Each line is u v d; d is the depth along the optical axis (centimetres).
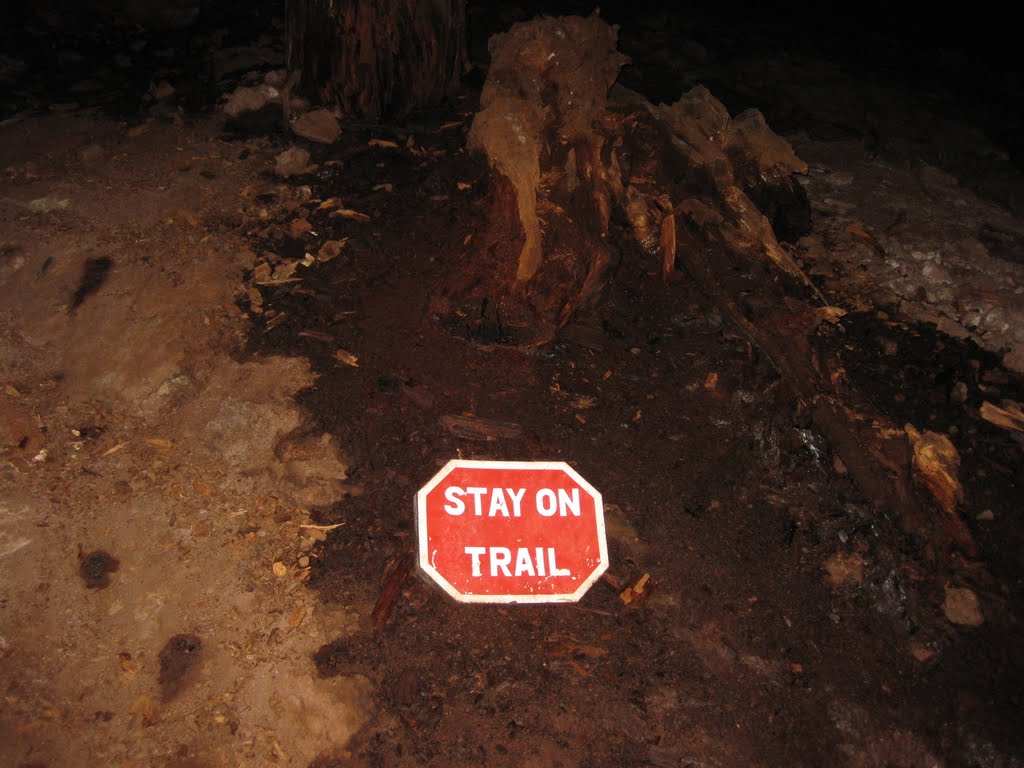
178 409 158
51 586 135
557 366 173
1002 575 157
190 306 172
